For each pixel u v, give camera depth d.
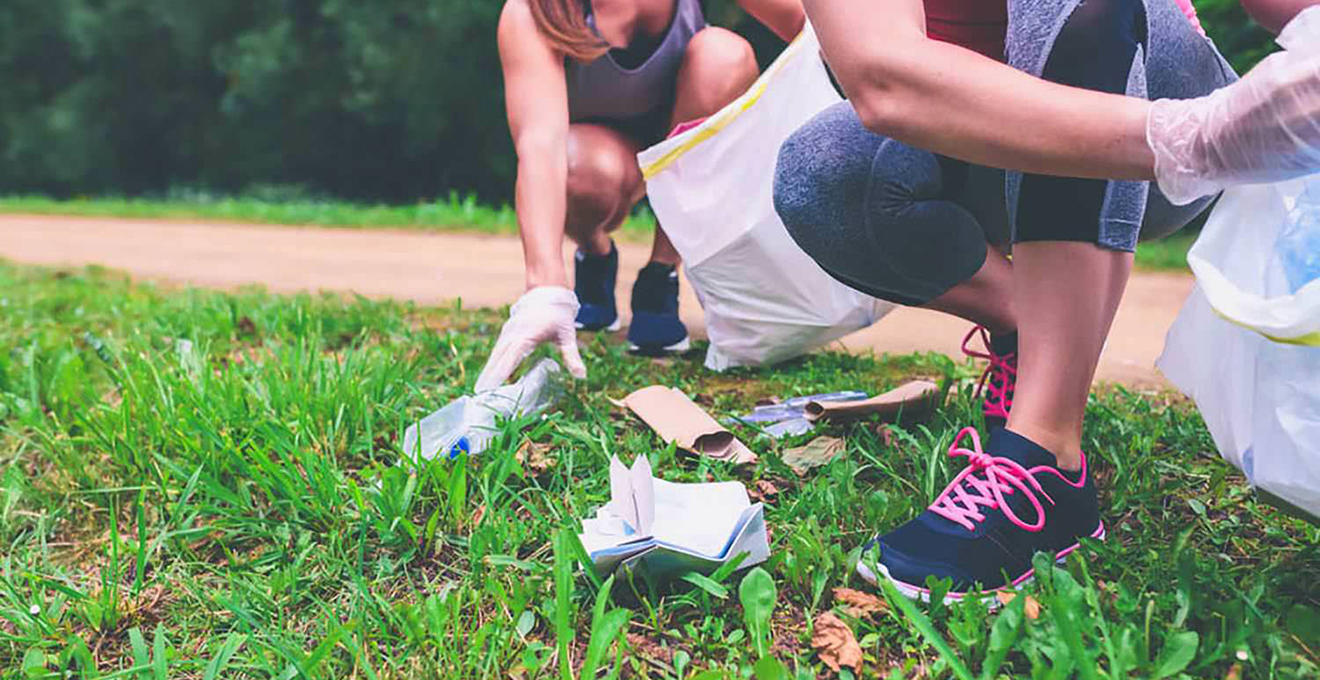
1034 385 1.38
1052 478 1.38
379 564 1.55
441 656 1.28
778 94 2.22
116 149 19.20
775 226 2.28
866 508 1.56
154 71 18.58
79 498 1.86
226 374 2.23
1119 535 1.52
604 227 2.88
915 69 1.15
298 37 16.73
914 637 1.26
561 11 2.27
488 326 3.13
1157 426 1.94
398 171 16.94
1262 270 1.18
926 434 1.79
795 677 1.18
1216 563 1.38
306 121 16.97
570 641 1.31
